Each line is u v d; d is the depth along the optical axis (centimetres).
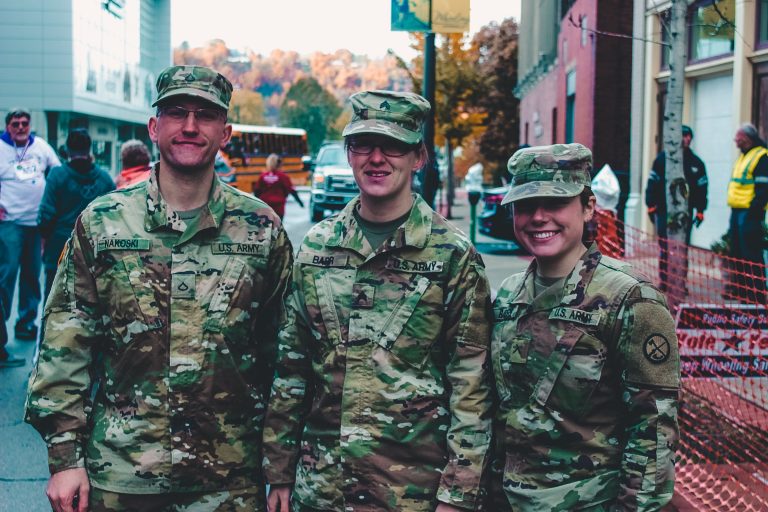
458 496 280
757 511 420
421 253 293
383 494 284
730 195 902
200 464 305
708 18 1171
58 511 298
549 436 273
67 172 695
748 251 887
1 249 784
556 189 273
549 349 275
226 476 308
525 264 1362
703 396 577
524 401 279
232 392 310
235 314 311
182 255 309
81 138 693
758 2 1055
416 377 291
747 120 1069
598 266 278
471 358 291
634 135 1386
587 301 272
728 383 607
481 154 3791
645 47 1347
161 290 306
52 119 3322
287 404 305
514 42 3659
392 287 292
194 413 304
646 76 1348
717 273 932
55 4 3198
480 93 2552
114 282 306
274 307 326
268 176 1655
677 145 696
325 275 298
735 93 1082
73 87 3244
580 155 280
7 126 784
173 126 306
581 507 269
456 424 286
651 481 260
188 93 303
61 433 301
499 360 287
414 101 295
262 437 311
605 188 969
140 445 301
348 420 288
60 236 697
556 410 273
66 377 304
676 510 424
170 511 308
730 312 638
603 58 1494
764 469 479
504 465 286
